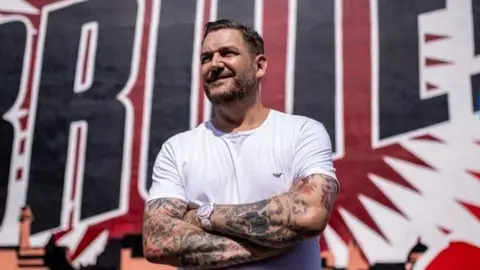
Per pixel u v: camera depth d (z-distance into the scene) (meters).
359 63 3.26
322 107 3.22
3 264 3.11
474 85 3.16
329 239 3.03
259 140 1.75
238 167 1.72
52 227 3.15
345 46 3.29
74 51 3.39
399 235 3.00
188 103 3.29
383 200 3.05
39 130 3.28
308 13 3.36
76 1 3.47
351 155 3.13
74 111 3.30
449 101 3.15
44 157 3.24
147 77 3.33
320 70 3.27
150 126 3.27
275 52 3.32
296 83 3.27
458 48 3.22
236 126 1.83
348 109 3.21
